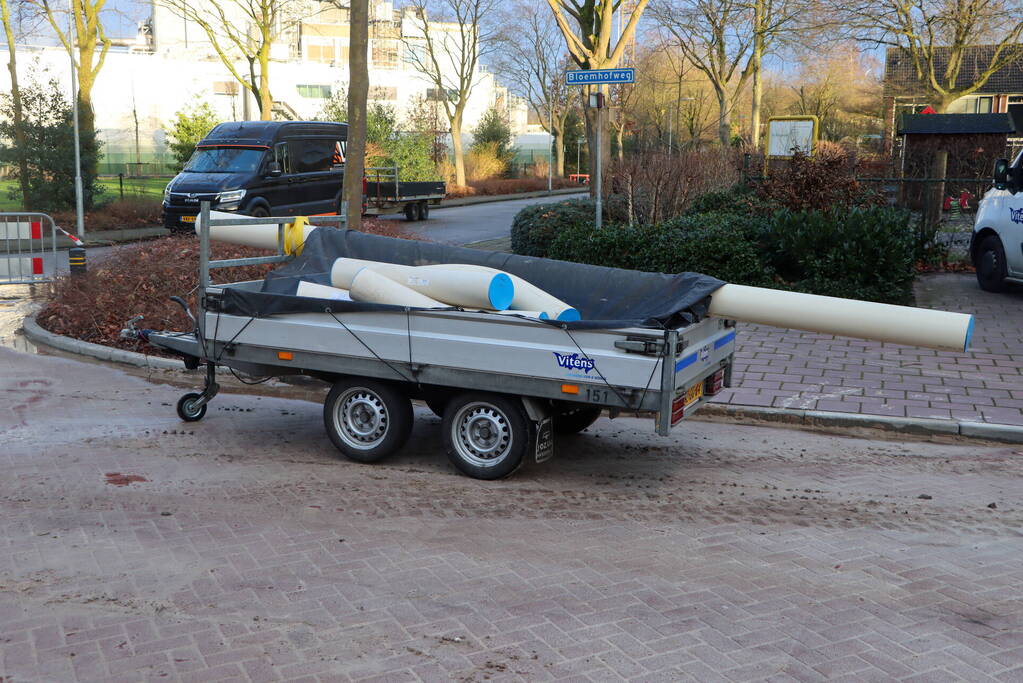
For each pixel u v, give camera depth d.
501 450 6.53
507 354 6.26
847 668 4.06
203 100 54.06
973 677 4.00
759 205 16.30
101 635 4.29
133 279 11.80
